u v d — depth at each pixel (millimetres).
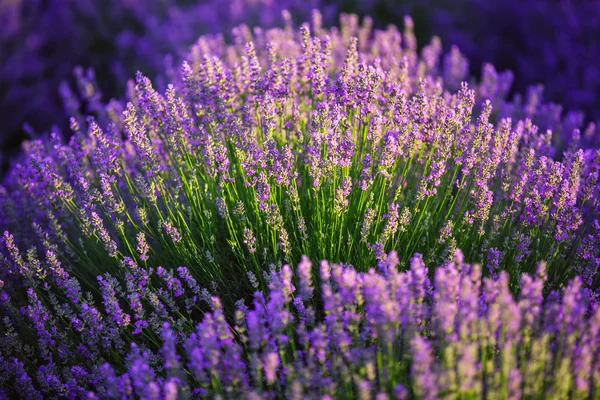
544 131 3992
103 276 2932
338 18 7027
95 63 6941
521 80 6262
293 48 4055
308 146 2775
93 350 2633
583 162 2666
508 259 2830
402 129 2699
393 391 2002
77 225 3184
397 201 2871
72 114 4883
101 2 7082
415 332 2031
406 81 3332
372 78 2713
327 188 2787
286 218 2773
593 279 2830
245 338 2252
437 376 1809
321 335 1998
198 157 2953
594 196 3074
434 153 2883
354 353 2086
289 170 2662
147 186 2637
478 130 2695
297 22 6730
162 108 2887
